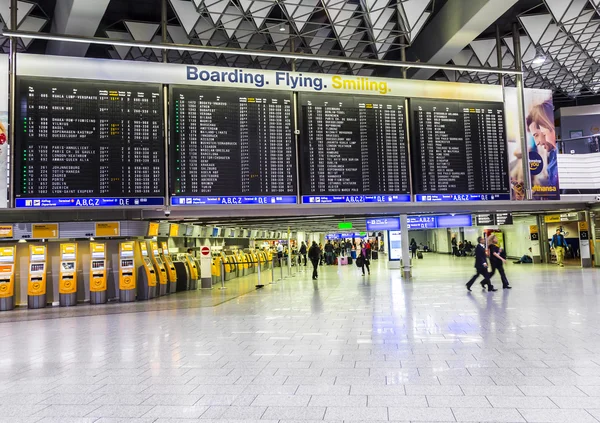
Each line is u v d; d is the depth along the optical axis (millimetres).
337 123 11898
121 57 21359
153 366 5598
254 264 25375
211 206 11023
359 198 11859
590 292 11289
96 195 10438
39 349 6805
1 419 3930
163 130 10953
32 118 10211
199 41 19656
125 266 13102
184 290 15711
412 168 12320
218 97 11250
